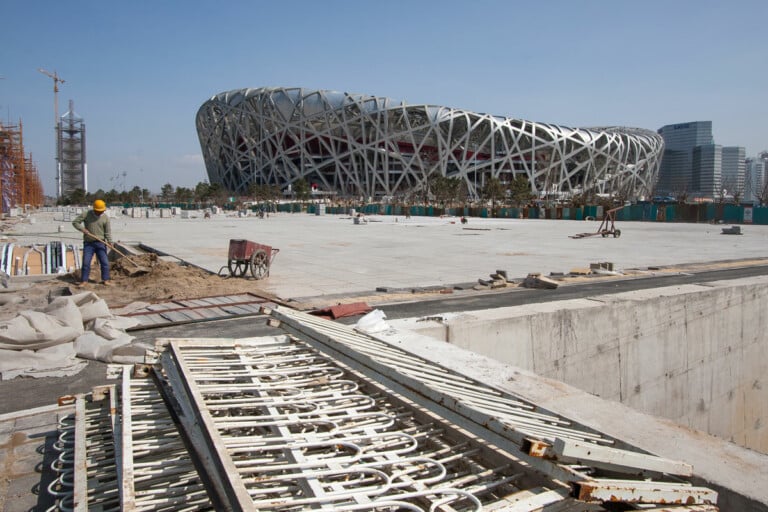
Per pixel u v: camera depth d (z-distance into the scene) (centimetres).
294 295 1072
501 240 2614
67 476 367
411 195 9969
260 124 11269
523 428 331
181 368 436
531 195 8425
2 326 655
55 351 643
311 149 11244
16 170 6531
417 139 10419
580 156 11275
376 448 336
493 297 1075
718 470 342
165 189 12888
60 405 497
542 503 272
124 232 3177
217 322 841
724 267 1589
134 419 388
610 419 421
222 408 368
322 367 488
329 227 3816
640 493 279
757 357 1262
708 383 1148
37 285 1211
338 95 10519
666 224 4550
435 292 1112
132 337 716
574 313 881
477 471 320
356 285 1209
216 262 1630
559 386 490
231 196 11500
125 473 282
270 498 276
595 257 1847
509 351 799
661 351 1036
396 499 273
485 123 10419
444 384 429
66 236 2650
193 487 301
